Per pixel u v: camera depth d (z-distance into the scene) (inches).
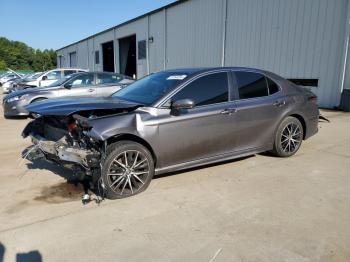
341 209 140.1
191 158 172.4
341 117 388.8
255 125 193.6
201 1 714.2
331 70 460.4
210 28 694.5
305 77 496.7
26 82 582.2
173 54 842.8
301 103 216.5
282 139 211.2
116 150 148.3
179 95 168.1
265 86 203.6
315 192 158.6
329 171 189.0
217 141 178.9
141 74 1022.4
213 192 159.0
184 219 132.3
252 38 584.7
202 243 114.9
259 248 111.5
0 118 416.5
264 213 136.8
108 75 422.9
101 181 147.0
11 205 146.4
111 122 147.8
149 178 159.6
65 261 105.6
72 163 149.5
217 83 182.4
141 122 153.9
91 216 135.5
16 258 107.3
